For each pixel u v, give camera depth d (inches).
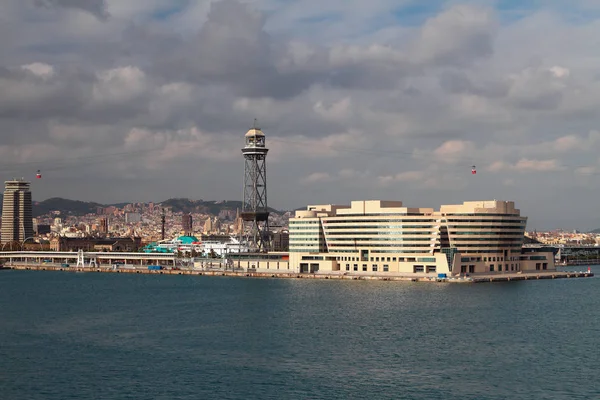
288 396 7490.2
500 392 7632.9
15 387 7859.3
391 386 7844.5
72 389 7775.6
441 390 7701.8
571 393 7603.4
